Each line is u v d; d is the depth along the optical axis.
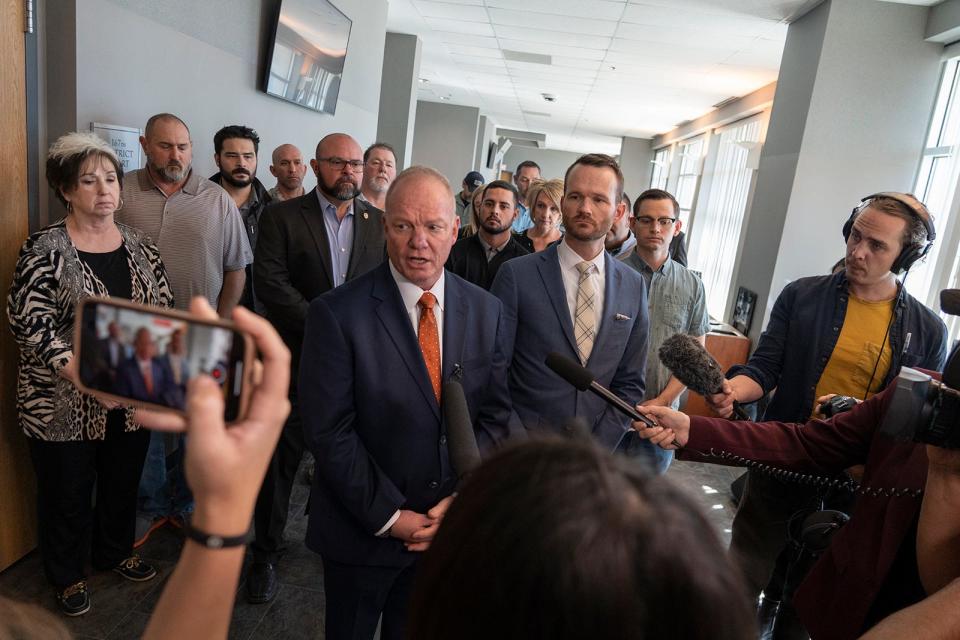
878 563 1.08
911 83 4.11
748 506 1.98
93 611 2.07
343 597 1.47
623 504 0.35
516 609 0.34
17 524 2.23
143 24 2.57
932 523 0.89
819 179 4.29
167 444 2.67
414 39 7.36
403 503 1.40
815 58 4.23
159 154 2.38
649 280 2.61
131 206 2.43
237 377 0.47
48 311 1.87
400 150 7.63
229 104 3.41
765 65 6.07
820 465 1.34
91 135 1.96
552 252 1.91
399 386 1.40
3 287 2.05
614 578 0.33
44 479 1.96
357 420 1.43
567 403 1.80
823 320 1.91
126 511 2.20
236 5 3.34
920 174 4.18
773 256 4.50
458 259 3.25
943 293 1.25
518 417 1.73
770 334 2.04
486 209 3.14
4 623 0.57
